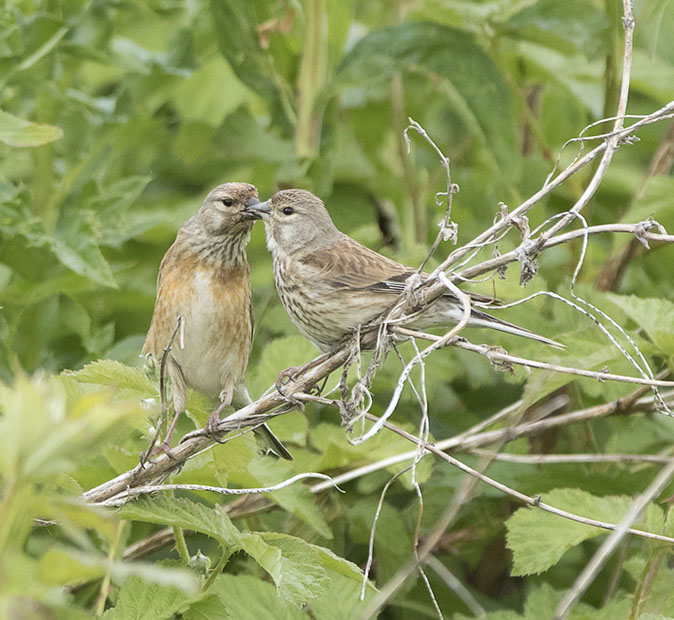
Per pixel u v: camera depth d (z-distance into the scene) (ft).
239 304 28.53
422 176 44.52
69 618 15.74
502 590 32.24
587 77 39.81
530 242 21.62
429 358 32.73
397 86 41.16
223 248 28.35
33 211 32.73
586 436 32.60
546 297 34.99
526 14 35.63
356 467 28.78
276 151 40.63
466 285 31.01
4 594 11.16
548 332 30.50
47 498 11.84
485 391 35.22
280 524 29.76
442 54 35.29
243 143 40.98
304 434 29.17
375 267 29.19
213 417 23.82
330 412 33.42
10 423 10.57
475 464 31.48
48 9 34.22
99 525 12.35
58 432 10.60
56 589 15.31
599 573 30.89
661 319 27.37
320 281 28.91
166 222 38.06
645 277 39.47
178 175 42.78
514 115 38.91
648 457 28.73
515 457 28.40
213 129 40.93
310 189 37.01
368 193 42.14
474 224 38.96
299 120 36.58
